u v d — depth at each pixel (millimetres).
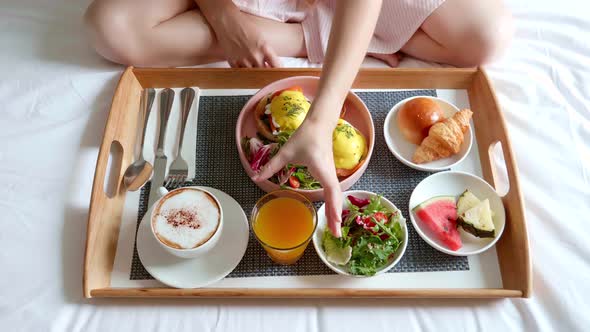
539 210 1093
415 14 1248
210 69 1230
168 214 978
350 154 1072
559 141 1188
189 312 977
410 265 1021
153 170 1124
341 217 992
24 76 1318
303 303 985
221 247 1021
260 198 1042
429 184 1107
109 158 1153
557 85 1294
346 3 1004
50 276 1019
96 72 1320
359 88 1283
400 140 1194
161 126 1186
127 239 1060
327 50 1019
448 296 958
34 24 1417
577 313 954
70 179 1144
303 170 1057
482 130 1189
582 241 1039
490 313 967
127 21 1223
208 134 1202
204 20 1292
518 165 1167
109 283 1009
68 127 1227
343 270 979
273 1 1350
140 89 1264
